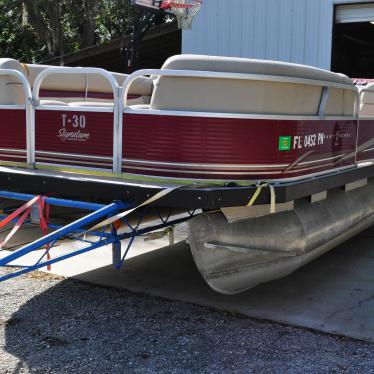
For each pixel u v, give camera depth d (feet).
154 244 18.89
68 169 12.55
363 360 10.51
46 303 13.48
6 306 13.24
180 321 12.42
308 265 16.55
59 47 60.85
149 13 29.94
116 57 48.67
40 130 12.85
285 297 13.91
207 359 10.62
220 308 13.19
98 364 10.43
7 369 10.20
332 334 11.68
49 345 11.22
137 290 14.43
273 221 12.62
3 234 13.47
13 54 74.23
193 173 11.19
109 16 70.13
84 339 11.51
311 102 12.70
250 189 11.00
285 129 11.69
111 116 11.75
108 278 15.34
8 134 13.38
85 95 17.69
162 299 13.79
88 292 14.26
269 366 10.31
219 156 11.13
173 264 16.65
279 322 12.33
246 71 11.10
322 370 10.14
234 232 12.05
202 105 11.11
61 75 16.55
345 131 14.46
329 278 15.39
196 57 11.10
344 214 14.96
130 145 11.60
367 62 50.19
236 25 32.68
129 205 11.14
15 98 13.44
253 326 12.13
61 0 61.41
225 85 11.04
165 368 10.27
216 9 33.17
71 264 16.52
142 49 50.85
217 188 10.83
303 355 10.74
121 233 13.23
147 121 11.34
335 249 18.33
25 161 13.23
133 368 10.27
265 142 11.41
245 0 32.22
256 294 14.10
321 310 13.02
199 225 11.78
